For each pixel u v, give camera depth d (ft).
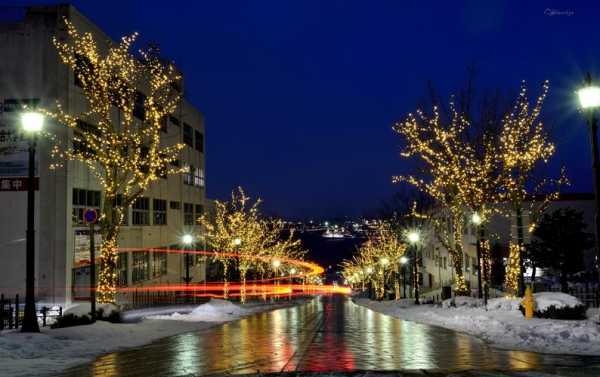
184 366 40.27
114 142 84.89
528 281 124.98
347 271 379.35
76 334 57.77
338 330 67.97
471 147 96.02
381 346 50.14
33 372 38.19
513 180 93.20
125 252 130.82
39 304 96.68
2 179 100.01
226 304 112.78
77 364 42.04
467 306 92.27
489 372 34.47
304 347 50.21
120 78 107.55
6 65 100.99
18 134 99.91
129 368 39.88
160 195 157.79
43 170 100.48
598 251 50.29
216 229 220.02
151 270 149.38
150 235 147.54
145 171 138.31
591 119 50.70
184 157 184.85
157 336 62.64
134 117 130.21
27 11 102.17
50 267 99.66
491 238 151.64
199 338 60.70
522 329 56.90
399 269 222.48
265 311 127.03
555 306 66.54
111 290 81.87
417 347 49.19
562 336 50.93
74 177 103.71
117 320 75.56
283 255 254.27
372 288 279.08
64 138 100.63
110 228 83.05
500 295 122.93
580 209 152.35
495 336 55.67
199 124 205.57
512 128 90.27
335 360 41.57
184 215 184.96
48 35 101.09
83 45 95.55
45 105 99.86
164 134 160.45
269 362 41.14
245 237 175.22
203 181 209.15
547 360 40.60
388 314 108.47
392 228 196.13
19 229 99.45
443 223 155.63
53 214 100.17
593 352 44.32
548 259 112.37
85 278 107.45
